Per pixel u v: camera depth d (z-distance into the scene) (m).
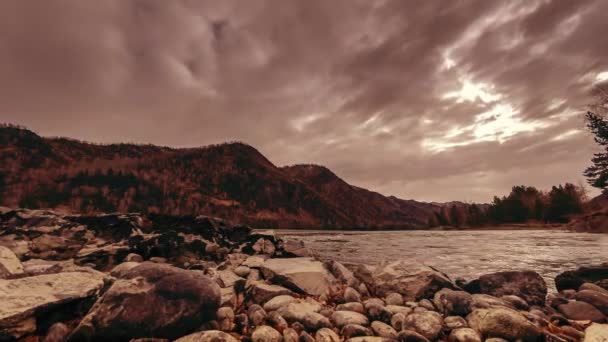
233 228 20.50
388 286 9.77
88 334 5.35
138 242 14.65
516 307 8.49
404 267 10.40
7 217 14.66
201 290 6.47
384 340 5.96
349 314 7.22
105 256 13.10
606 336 5.59
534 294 9.30
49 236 13.53
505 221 125.56
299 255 17.06
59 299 5.87
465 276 15.03
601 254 24.08
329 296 8.98
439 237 61.06
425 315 7.04
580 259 21.25
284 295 8.14
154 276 6.36
